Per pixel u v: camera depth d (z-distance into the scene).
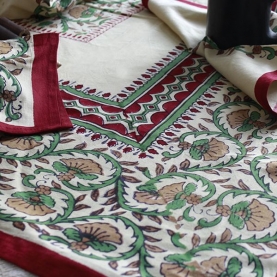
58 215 0.77
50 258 0.69
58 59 1.19
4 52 1.08
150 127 0.98
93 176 0.85
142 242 0.73
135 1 1.48
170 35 1.32
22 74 1.05
